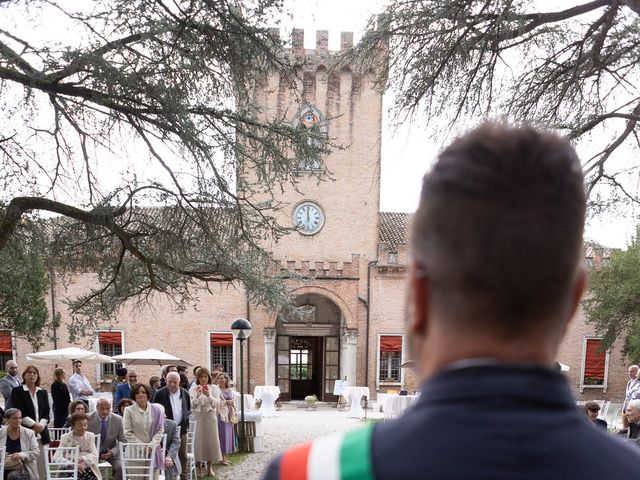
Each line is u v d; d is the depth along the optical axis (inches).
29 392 360.8
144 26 282.8
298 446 31.4
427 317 31.9
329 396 1090.1
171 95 289.4
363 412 933.8
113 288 387.2
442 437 26.1
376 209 1086.4
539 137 31.8
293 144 341.7
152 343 1048.8
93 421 356.5
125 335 1044.5
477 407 26.5
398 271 1070.4
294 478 28.9
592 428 28.0
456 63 268.8
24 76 281.4
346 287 1053.8
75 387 610.9
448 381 28.0
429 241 30.7
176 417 381.1
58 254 358.9
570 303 31.5
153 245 353.1
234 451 538.9
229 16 297.4
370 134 1089.4
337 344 1101.1
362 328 1064.8
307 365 1122.0
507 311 28.6
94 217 319.0
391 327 1067.3
